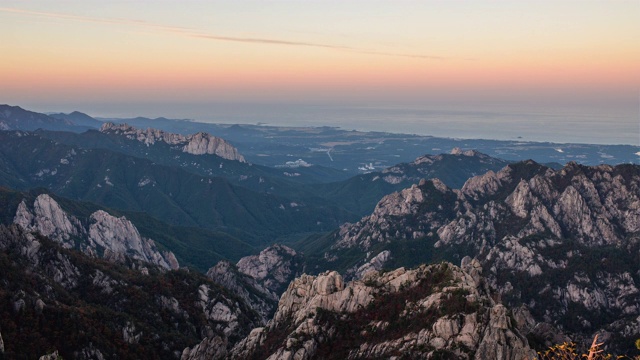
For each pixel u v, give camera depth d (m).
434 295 120.62
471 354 103.62
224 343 153.75
